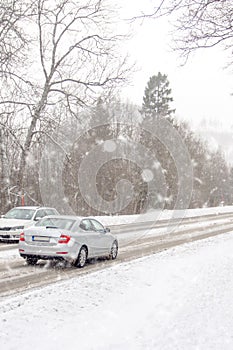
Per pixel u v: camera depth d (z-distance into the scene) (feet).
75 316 21.71
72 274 36.42
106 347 17.16
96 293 26.86
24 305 23.16
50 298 24.79
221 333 18.35
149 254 51.06
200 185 167.53
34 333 18.69
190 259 42.98
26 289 29.63
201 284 29.91
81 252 40.57
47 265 41.16
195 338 17.76
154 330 19.31
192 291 27.73
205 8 18.63
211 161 188.85
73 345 17.46
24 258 40.96
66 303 23.89
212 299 24.95
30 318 20.70
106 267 41.16
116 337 18.53
